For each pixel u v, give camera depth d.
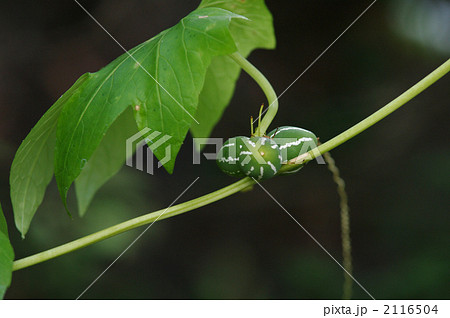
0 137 1.17
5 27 1.24
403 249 1.13
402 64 1.23
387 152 1.21
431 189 1.16
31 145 0.49
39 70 1.24
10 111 1.20
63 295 0.99
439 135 1.20
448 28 1.21
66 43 1.27
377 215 1.19
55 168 0.47
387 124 1.23
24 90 1.22
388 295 1.05
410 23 1.23
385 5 1.25
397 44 1.24
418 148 1.21
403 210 1.17
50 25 1.27
